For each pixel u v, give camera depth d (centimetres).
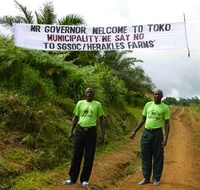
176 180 895
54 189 746
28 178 793
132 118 2527
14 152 898
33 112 1070
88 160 794
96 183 845
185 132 2275
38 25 1096
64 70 1482
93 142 798
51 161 948
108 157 1188
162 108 827
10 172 795
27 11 2089
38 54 1377
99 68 2298
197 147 1595
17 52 1274
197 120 3681
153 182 834
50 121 1101
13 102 1072
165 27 1067
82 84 1513
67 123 1208
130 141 1723
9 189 732
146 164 841
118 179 979
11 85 1218
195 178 953
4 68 1235
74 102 1449
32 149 968
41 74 1392
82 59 2225
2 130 974
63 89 1448
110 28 1093
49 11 2114
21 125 1023
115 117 2016
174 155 1298
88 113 797
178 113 5172
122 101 2527
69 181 800
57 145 1037
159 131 827
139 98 4000
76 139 797
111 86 2234
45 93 1250
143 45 1080
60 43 1103
